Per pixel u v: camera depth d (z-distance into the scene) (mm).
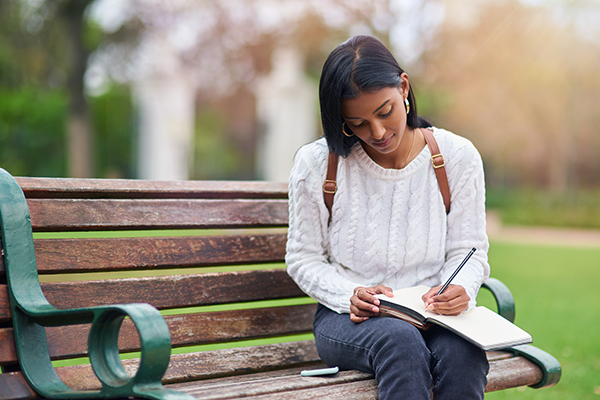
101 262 1921
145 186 2076
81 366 1792
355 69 1800
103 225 1947
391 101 1825
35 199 1850
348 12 13727
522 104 18812
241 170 30188
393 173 2018
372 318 1785
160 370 1380
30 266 1719
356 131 1899
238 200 2277
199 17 15094
